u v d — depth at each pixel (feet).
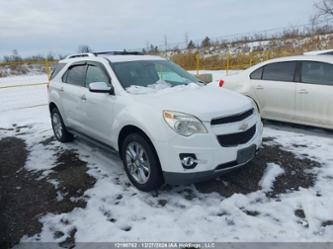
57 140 19.15
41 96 42.75
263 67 20.12
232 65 72.79
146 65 14.75
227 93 12.92
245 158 11.19
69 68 17.11
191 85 13.88
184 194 11.62
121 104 12.37
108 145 13.92
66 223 10.30
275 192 11.48
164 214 10.39
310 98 17.43
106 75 13.79
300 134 17.90
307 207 10.32
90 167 14.53
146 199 11.40
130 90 12.72
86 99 14.64
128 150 12.26
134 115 11.48
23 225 10.34
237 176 12.76
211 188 11.95
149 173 11.35
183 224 9.80
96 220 10.36
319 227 9.33
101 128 13.97
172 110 10.69
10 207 11.48
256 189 11.72
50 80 19.02
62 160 15.69
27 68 108.27
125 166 12.62
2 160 16.33
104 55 15.67
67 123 17.24
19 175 14.25
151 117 10.94
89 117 14.69
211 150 10.35
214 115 10.52
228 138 10.73
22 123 24.57
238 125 10.94
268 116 19.84
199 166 10.36
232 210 10.37
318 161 13.93
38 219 10.63
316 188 11.59
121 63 14.30
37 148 17.92
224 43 104.32
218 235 9.20
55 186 12.83
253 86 20.30
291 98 18.31
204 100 11.51
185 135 10.32
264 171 13.07
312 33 84.12
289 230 9.25
